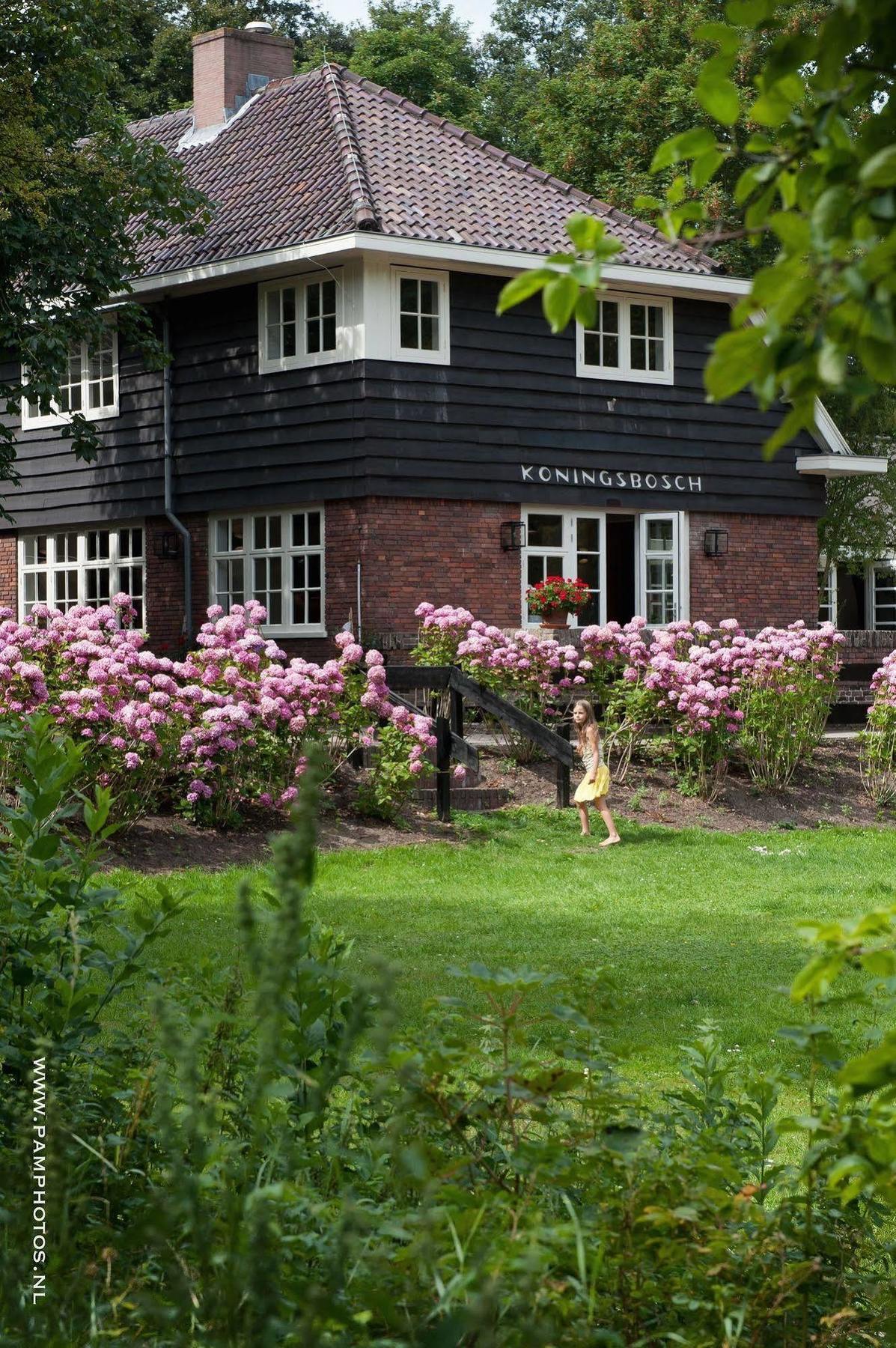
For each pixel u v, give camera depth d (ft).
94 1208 10.36
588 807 54.08
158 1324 8.23
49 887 13.23
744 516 81.51
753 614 81.76
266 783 47.52
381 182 72.90
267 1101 10.62
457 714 55.98
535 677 58.49
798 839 52.01
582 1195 10.35
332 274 70.90
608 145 112.88
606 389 76.69
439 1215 8.54
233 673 46.21
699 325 79.92
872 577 117.29
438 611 61.36
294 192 74.49
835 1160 9.26
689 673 56.39
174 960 28.19
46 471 85.35
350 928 34.22
